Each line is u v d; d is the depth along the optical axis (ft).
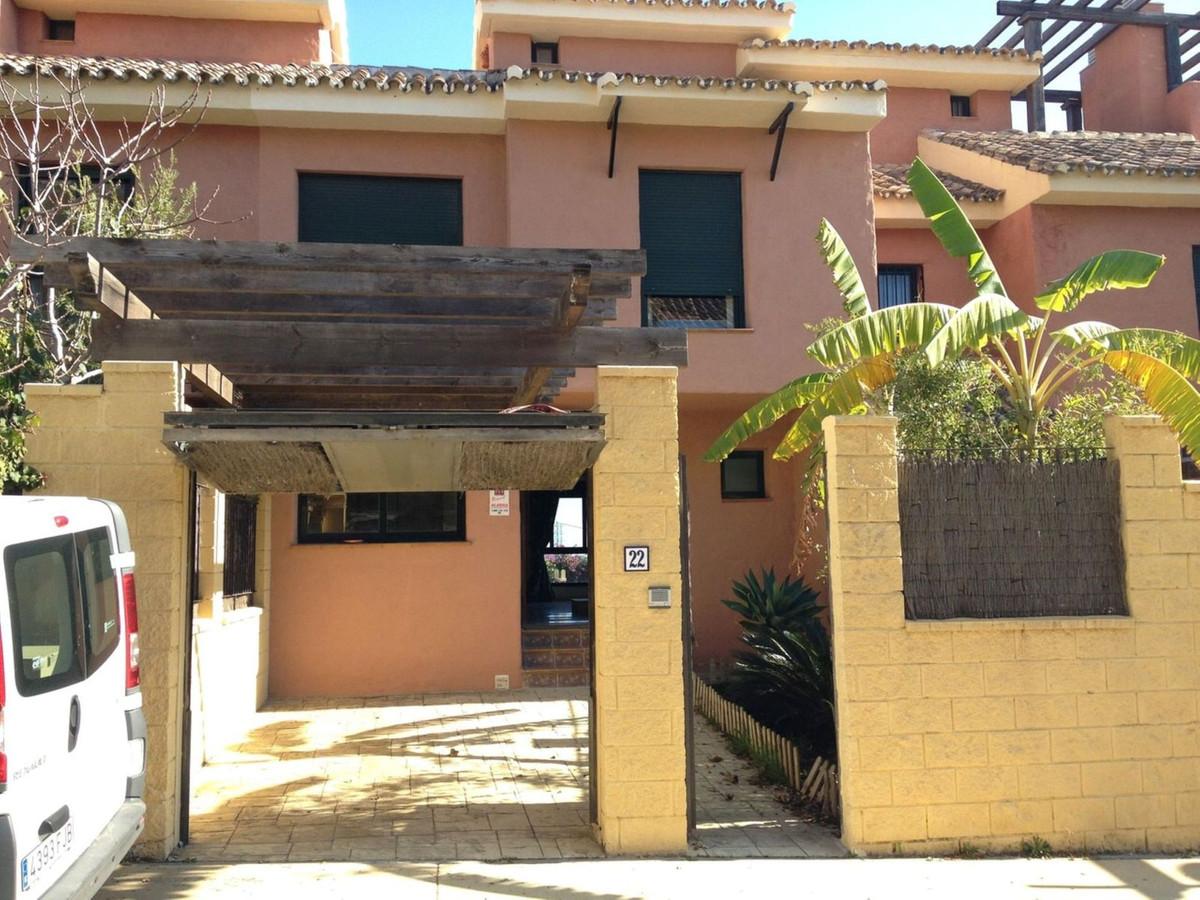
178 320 22.40
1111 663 22.90
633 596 22.43
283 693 38.75
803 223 41.32
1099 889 19.98
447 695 39.34
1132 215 47.14
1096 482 23.66
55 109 32.89
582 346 23.24
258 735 32.83
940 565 22.94
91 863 15.19
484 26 49.39
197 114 37.83
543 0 48.57
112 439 21.44
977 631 22.54
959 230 30.35
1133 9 68.08
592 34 49.88
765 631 32.04
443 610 40.01
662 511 22.74
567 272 21.21
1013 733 22.47
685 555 23.11
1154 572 23.34
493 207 40.63
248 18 47.85
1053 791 22.48
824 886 19.94
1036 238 46.37
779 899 19.21
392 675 39.47
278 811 24.76
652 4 49.16
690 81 38.93
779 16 49.75
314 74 38.63
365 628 39.50
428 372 27.71
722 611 44.06
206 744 29.14
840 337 25.95
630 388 22.89
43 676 14.56
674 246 40.96
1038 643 22.72
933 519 23.06
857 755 22.11
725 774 28.40
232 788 26.78
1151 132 64.49
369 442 20.17
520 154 39.60
